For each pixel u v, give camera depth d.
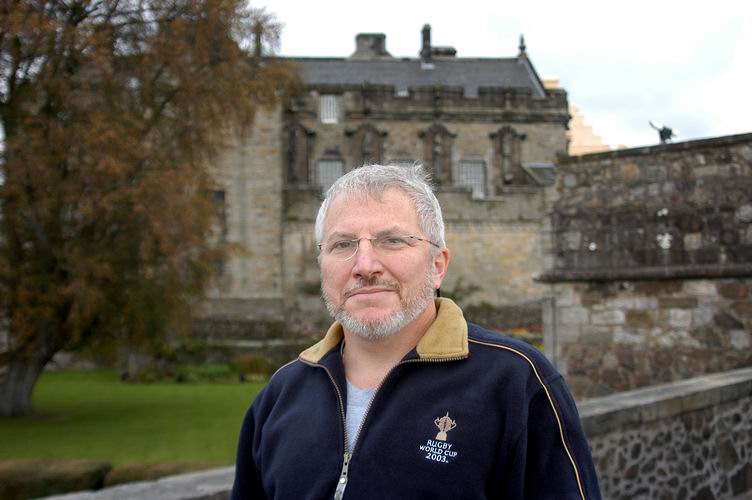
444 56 54.38
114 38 21.02
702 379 9.12
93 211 18.64
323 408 2.62
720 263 12.66
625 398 7.53
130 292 20.47
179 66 21.34
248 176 41.38
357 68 51.34
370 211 2.60
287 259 41.44
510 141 48.47
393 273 2.55
